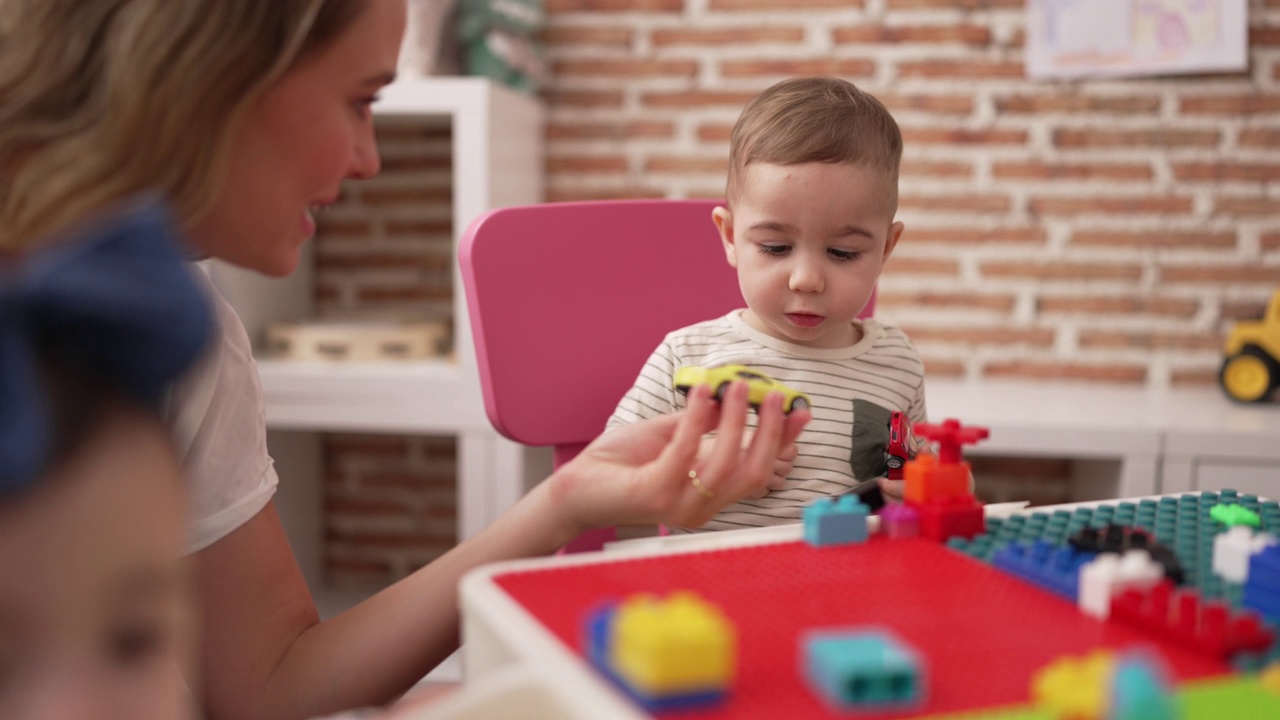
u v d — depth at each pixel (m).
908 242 2.26
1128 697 0.40
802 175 1.10
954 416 1.84
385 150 2.40
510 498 1.97
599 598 0.56
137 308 0.33
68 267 0.32
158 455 0.38
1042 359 2.25
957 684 0.46
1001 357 2.26
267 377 2.00
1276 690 0.45
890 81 2.22
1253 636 0.49
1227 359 2.02
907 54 2.21
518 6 2.17
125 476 0.36
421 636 0.78
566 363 1.17
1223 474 1.75
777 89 1.21
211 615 0.81
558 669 0.47
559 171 2.33
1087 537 0.64
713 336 1.20
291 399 2.00
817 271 1.11
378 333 2.10
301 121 0.69
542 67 2.26
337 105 0.70
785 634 0.52
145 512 0.37
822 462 1.14
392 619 0.79
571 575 0.60
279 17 0.64
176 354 0.36
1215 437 1.75
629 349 1.20
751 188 1.13
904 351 1.25
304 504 2.37
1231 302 2.19
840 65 2.23
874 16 2.21
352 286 2.45
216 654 0.80
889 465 1.14
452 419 1.97
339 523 2.49
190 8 0.61
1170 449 1.76
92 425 0.36
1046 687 0.43
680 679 0.43
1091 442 1.78
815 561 0.63
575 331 1.17
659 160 2.30
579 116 2.31
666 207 1.22
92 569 0.35
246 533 0.82
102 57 0.62
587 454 0.77
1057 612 0.55
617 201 1.20
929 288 2.26
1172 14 2.12
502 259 1.13
